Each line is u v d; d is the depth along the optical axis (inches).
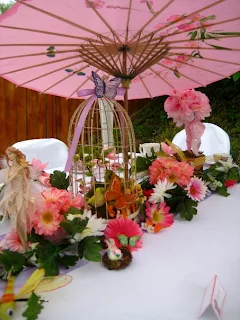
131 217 35.8
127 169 37.0
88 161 39.2
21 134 128.6
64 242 28.4
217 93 189.5
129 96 59.4
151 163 44.3
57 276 26.3
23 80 49.6
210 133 91.0
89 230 28.5
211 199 51.1
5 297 22.5
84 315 22.4
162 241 34.7
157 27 37.1
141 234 31.8
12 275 26.0
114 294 24.9
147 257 31.0
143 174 43.8
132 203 36.0
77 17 34.4
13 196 26.9
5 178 26.8
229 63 49.1
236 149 140.1
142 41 38.5
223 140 88.7
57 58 45.6
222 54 46.8
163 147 50.4
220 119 176.6
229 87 186.2
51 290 24.9
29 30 35.5
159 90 57.7
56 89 53.4
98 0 31.3
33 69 47.3
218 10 34.9
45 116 134.9
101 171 41.6
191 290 25.7
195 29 38.4
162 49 39.6
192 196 42.0
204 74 53.0
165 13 34.7
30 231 28.0
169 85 56.0
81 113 34.6
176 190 41.8
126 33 36.5
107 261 28.6
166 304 23.8
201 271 28.6
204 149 90.0
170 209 42.4
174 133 167.0
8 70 46.2
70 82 52.1
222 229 38.5
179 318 22.4
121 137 37.0
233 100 183.5
